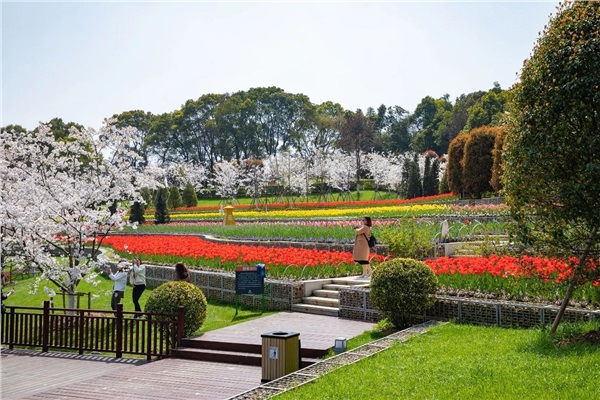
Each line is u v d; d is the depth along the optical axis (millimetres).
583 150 8469
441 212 29672
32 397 9117
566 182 8711
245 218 39375
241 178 78500
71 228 17719
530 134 8930
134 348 13883
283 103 103688
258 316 15266
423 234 18156
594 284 9938
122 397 8852
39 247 17453
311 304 15492
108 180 19641
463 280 12695
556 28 8883
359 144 78438
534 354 8281
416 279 11734
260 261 18266
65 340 13602
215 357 11578
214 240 28391
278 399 7207
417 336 10531
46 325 13891
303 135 104000
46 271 17516
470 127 75938
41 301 21734
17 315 14320
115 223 18656
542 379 6965
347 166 69688
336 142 92875
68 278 17328
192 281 19328
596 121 8438
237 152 103062
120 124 104125
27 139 20922
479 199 35781
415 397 6812
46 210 17312
